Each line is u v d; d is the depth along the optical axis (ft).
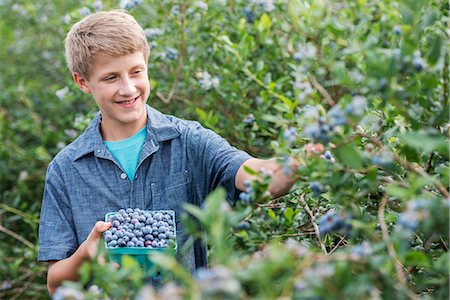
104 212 8.86
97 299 5.44
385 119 7.18
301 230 8.62
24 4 18.43
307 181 6.99
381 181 6.82
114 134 8.97
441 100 7.02
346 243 8.13
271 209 8.69
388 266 5.41
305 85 8.00
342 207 6.95
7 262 13.70
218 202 5.18
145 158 8.81
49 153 15.39
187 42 12.88
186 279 4.98
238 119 12.28
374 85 6.13
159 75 13.60
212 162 8.57
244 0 12.21
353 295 4.95
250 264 5.05
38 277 13.56
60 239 8.84
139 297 4.84
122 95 8.57
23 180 14.73
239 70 11.64
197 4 12.26
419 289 6.53
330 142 6.17
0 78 18.48
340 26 9.14
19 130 16.75
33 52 18.48
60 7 18.21
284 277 5.18
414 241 7.39
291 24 11.49
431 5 8.16
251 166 8.14
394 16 9.26
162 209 8.75
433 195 6.38
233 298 4.80
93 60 8.55
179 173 8.78
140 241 7.66
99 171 8.94
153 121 8.95
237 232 7.86
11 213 14.56
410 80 6.35
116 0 13.15
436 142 5.69
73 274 8.38
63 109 15.83
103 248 5.74
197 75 12.19
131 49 8.56
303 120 6.86
